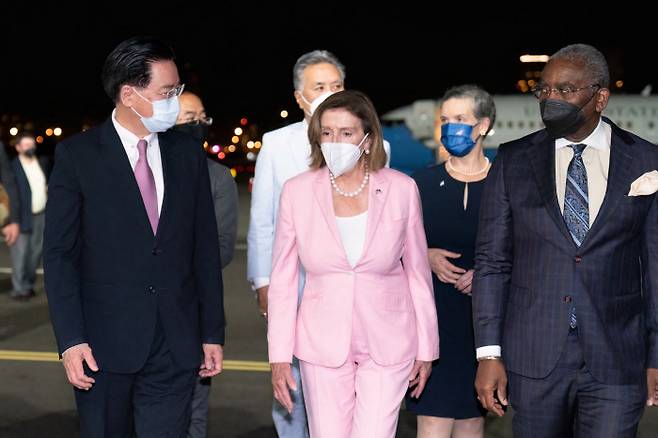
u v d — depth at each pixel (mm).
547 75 3105
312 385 3402
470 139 4082
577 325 3119
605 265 3113
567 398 3188
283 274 3467
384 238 3359
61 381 6715
